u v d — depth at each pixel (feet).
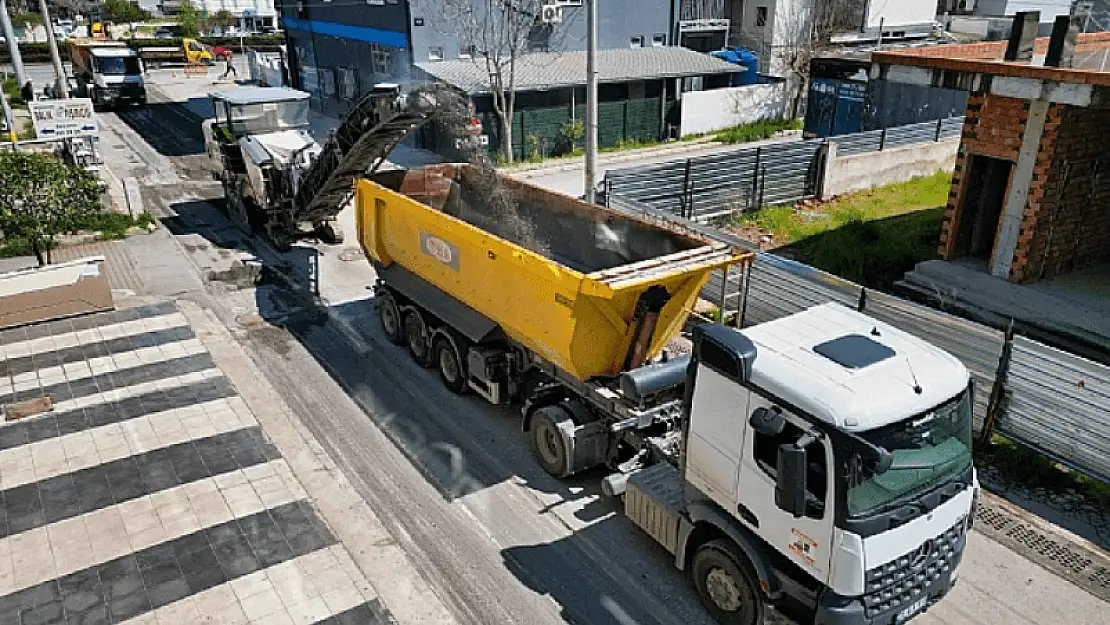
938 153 69.31
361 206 38.83
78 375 35.06
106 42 137.28
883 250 47.91
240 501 26.35
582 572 23.75
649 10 95.04
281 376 35.73
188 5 214.28
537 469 29.09
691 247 28.25
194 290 45.37
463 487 27.89
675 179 52.75
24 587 22.41
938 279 42.47
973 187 42.98
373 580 22.99
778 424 17.80
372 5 84.43
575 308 25.20
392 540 24.80
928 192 64.08
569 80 77.56
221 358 37.09
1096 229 42.01
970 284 41.09
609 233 32.37
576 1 86.58
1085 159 39.06
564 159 79.00
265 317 42.19
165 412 32.07
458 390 34.32
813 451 17.62
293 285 46.70
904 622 19.62
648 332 26.61
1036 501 26.40
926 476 18.20
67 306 40.88
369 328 41.16
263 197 50.65
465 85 72.84
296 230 54.65
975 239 44.55
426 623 21.48
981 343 28.81
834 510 17.30
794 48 100.94
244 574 22.94
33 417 31.50
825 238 50.80
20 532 24.73
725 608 21.34
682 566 22.58
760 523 19.36
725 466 20.11
